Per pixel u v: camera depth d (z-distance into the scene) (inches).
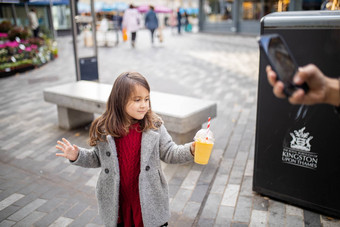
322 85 35.9
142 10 946.1
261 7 800.3
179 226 109.9
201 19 960.9
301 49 96.7
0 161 163.2
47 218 116.9
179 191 131.9
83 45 689.0
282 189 116.7
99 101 178.4
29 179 145.3
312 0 624.7
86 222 114.3
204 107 162.1
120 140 75.4
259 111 113.9
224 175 144.3
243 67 404.2
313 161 106.7
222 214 115.7
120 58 490.0
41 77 370.9
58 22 905.5
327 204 107.7
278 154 114.0
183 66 415.8
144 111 73.3
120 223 80.1
